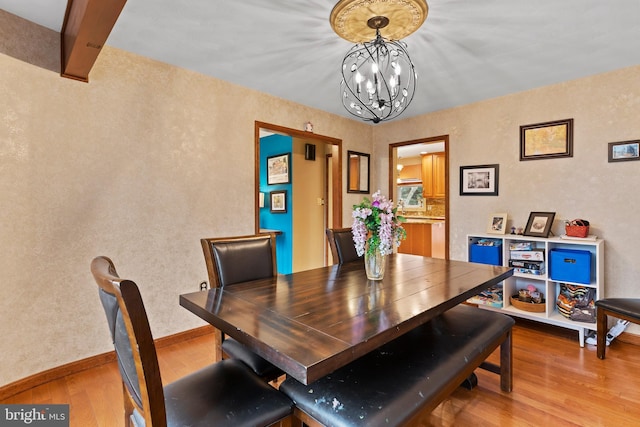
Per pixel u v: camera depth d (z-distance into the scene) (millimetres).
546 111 3127
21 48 2002
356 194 4418
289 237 4848
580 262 2689
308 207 5035
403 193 7793
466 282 1854
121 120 2418
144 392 897
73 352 2229
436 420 1756
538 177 3180
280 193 4988
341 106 3797
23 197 2018
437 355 1501
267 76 2922
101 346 2352
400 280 1909
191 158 2807
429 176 6934
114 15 1541
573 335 2895
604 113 2811
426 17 1947
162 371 2277
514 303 3049
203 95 2875
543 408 1855
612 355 2514
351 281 1895
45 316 2109
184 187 2768
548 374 2230
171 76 2674
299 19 2027
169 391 1175
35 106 2055
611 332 2691
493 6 1874
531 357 2484
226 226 3055
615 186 2768
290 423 1187
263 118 3334
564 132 3021
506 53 2467
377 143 4625
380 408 1125
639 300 2420
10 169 1967
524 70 2773
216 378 1272
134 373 945
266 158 5285
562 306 2836
